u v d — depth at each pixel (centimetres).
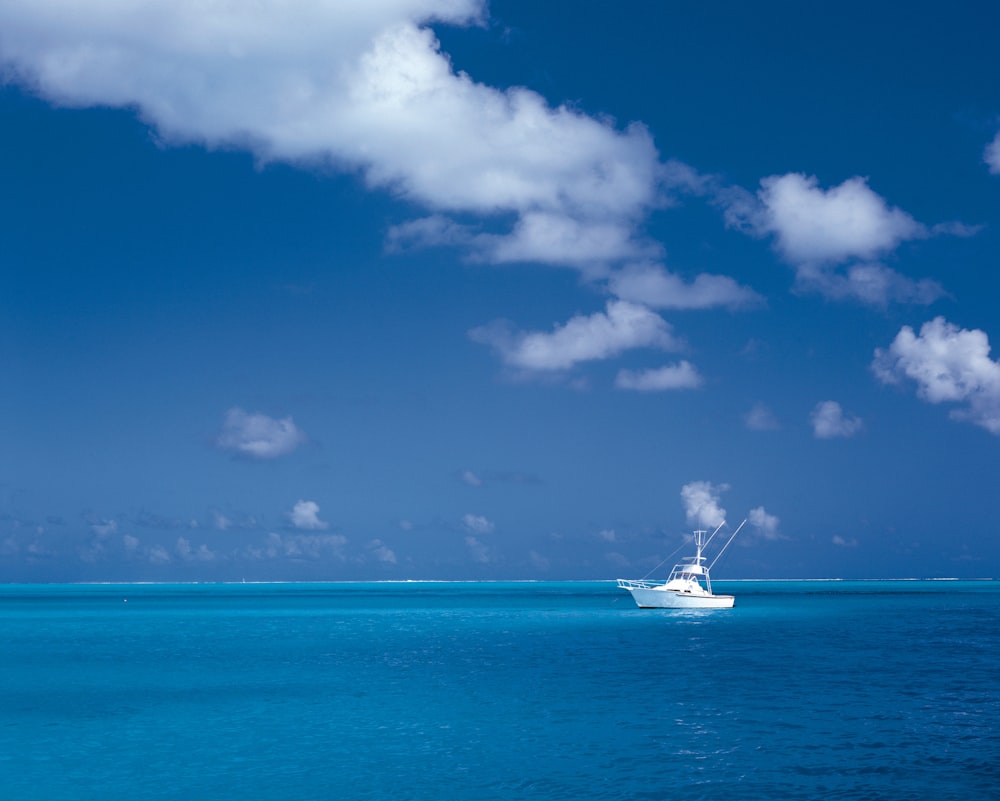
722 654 7506
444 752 3781
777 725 4309
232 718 4562
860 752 3756
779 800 3119
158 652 8075
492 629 10981
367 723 4419
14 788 3288
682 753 3744
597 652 7762
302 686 5700
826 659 7075
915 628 10662
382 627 11669
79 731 4250
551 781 3347
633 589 13538
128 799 3150
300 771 3491
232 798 3155
